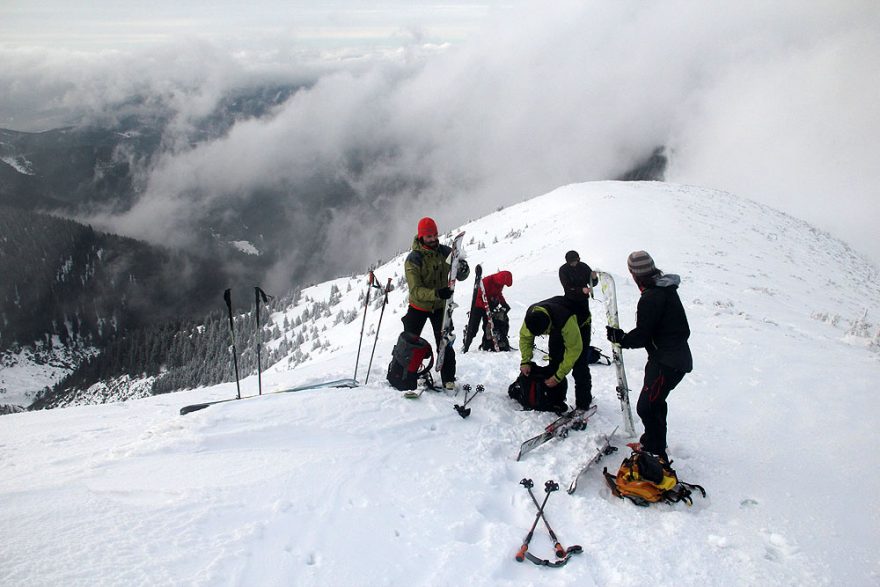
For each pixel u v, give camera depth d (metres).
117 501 3.76
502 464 5.05
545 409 6.16
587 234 46.16
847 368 7.96
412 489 4.43
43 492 3.82
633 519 4.24
